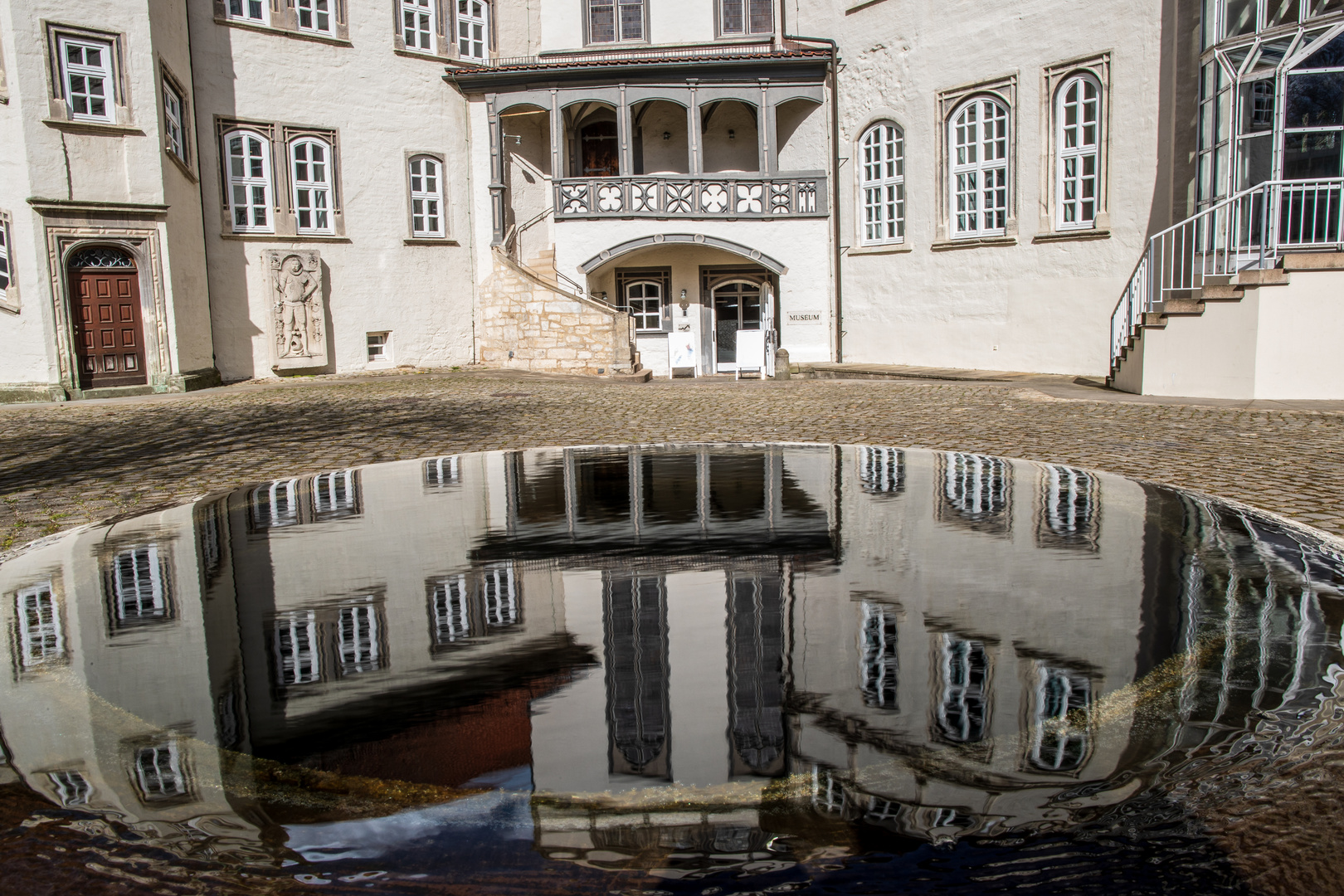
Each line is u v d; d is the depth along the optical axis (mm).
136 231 16438
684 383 17500
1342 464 7559
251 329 19703
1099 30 16297
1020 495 1848
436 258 22000
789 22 22547
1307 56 12734
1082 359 16984
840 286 21969
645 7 23328
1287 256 11602
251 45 19391
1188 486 6715
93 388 16359
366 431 10727
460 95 22094
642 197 21625
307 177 20375
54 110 15484
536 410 12625
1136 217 15969
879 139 20797
